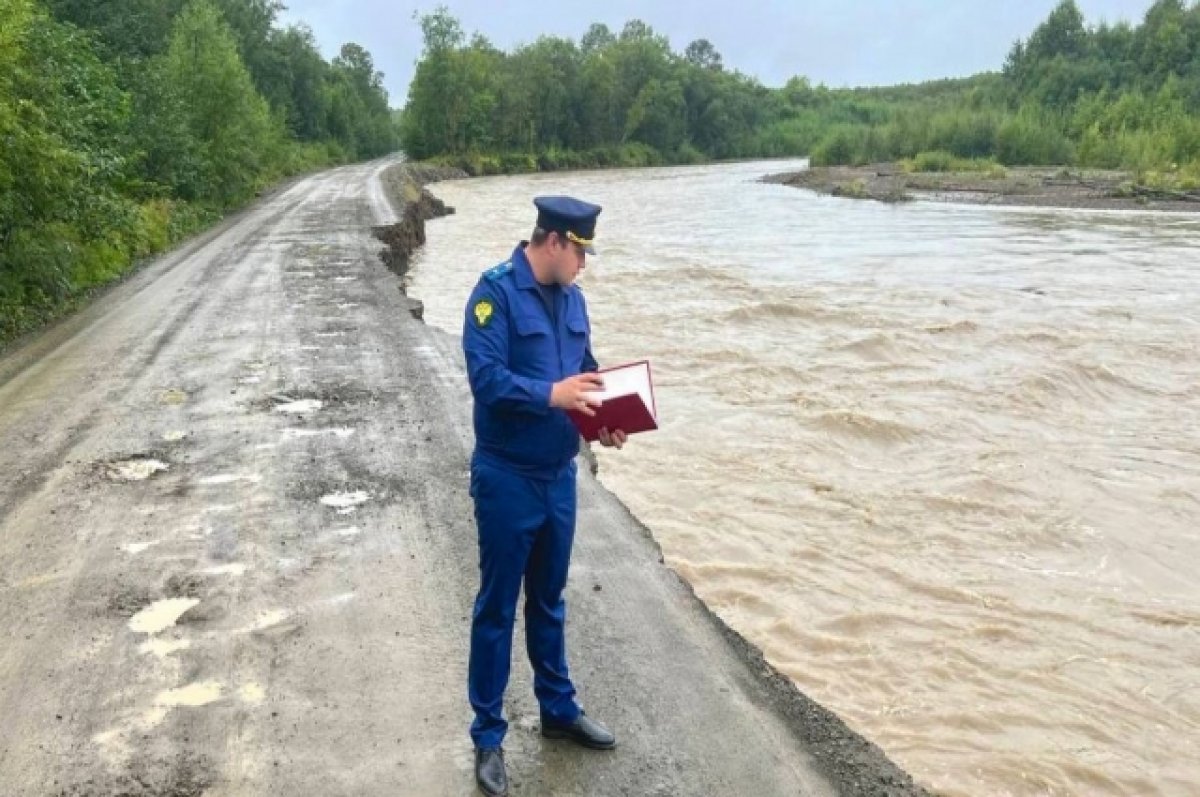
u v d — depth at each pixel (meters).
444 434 7.78
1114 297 18.55
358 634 4.61
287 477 6.76
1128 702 5.62
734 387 12.18
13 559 5.43
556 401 3.05
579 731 3.72
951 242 28.30
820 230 32.47
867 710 5.49
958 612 6.64
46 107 14.10
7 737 3.79
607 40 132.88
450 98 85.88
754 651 4.77
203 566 5.34
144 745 3.74
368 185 44.16
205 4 38.06
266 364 10.18
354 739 3.79
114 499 6.34
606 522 6.18
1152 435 10.51
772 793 3.53
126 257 18.89
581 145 99.25
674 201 47.59
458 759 3.66
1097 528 8.08
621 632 4.72
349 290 15.17
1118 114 64.19
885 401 11.59
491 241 30.72
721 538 7.70
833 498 8.62
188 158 28.47
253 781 3.53
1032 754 5.11
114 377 9.70
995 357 13.77
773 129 118.56
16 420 8.22
